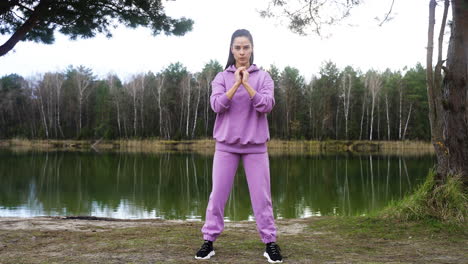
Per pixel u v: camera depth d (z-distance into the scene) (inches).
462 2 152.7
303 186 484.7
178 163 853.2
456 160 158.9
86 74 2064.5
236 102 105.3
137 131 1781.5
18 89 2030.0
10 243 123.5
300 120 1702.8
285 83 1758.1
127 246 117.5
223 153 106.3
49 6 222.5
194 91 1798.7
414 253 111.1
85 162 862.5
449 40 166.4
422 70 1862.7
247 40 106.9
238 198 400.5
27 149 1481.3
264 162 105.7
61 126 1899.6
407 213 152.8
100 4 239.6
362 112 1649.9
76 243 123.6
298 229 155.3
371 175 603.5
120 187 485.1
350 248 117.3
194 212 325.7
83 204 362.9
